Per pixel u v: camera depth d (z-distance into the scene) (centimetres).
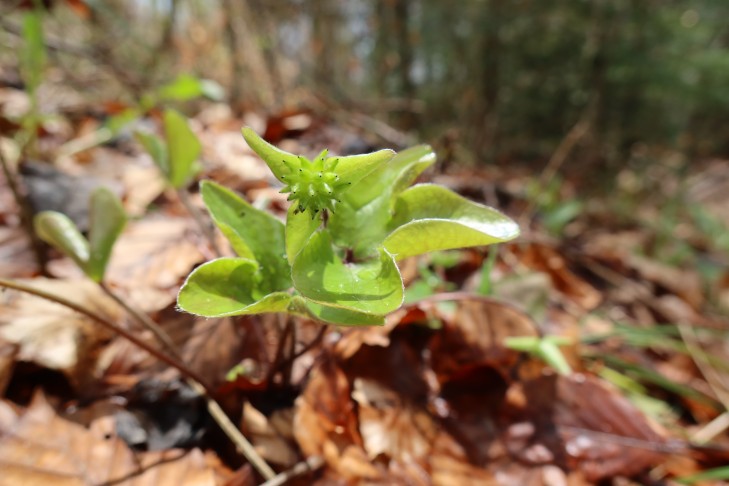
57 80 42
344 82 81
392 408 15
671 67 101
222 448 13
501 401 17
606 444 16
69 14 54
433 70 101
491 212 10
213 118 39
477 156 75
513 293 21
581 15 101
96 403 13
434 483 14
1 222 19
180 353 15
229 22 52
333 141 35
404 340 17
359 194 11
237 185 26
